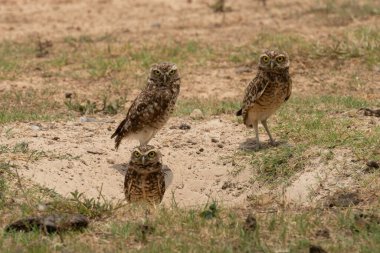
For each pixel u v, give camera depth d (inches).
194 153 586.9
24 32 1007.6
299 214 460.4
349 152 536.1
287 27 989.2
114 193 531.5
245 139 605.6
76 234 432.5
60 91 787.4
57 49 934.4
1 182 495.2
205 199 535.2
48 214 452.1
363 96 730.8
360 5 1072.8
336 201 482.6
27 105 740.0
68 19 1072.2
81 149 583.2
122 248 414.9
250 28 1000.2
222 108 693.3
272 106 572.7
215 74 839.7
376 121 601.9
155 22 1043.3
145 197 496.4
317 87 783.7
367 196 482.9
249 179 543.8
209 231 432.5
